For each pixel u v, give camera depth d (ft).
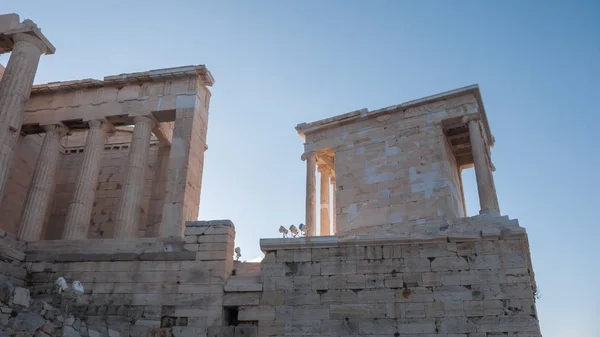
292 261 76.13
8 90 96.53
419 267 72.23
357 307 71.56
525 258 69.51
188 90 107.24
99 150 107.24
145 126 106.73
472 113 95.71
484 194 88.17
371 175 100.12
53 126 110.32
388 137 101.50
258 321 73.05
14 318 55.16
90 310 78.38
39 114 112.16
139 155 103.55
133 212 98.32
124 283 80.07
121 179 127.54
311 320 71.87
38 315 58.29
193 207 99.86
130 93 110.01
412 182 95.55
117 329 74.13
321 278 74.23
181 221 93.40
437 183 93.15
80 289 60.03
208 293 76.38
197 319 74.79
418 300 70.38
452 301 69.36
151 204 116.06
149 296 78.18
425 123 98.99
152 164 127.03
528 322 65.98
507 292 68.23
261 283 75.46
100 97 111.24
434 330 68.33
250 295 75.10
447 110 98.12
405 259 73.05
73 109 111.24
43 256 85.46
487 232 71.36
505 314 67.15
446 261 71.77
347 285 73.15
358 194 99.81
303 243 76.38
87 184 102.47
